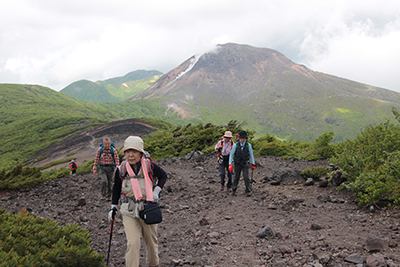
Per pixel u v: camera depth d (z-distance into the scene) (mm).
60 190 9375
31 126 150125
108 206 6824
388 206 4371
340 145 11461
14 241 2482
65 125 144500
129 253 2811
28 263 2160
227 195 6949
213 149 14859
